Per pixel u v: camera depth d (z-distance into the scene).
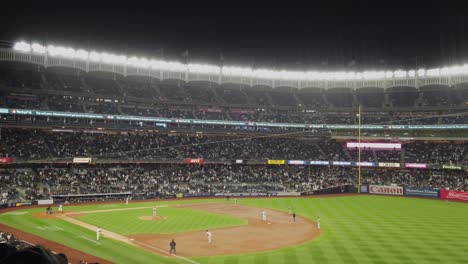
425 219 54.34
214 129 90.12
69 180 72.81
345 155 95.88
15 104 73.62
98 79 91.62
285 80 98.06
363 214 59.09
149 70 88.06
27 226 45.47
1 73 81.31
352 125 94.25
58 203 66.56
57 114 74.81
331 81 97.88
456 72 87.12
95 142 81.06
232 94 103.12
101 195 72.06
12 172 70.12
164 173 84.38
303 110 100.38
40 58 76.75
